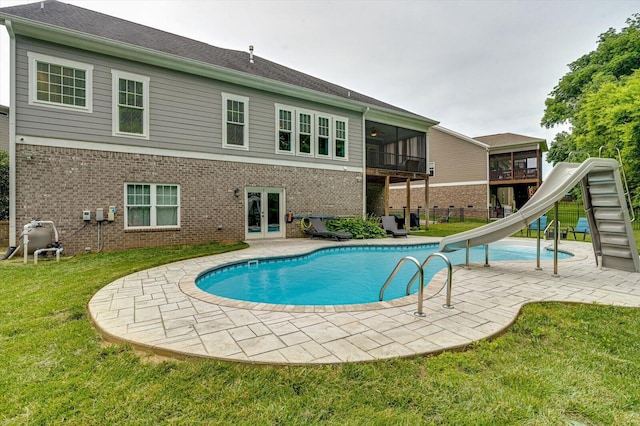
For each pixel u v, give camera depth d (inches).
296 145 450.9
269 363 92.0
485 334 114.7
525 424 68.9
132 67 327.3
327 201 482.9
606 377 87.4
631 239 225.0
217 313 137.0
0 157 383.9
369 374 86.8
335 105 488.1
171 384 82.1
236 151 397.4
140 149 332.2
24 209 276.8
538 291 177.2
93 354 98.7
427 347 103.3
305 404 74.9
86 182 303.7
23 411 71.5
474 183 877.2
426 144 610.5
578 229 438.9
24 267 233.3
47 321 126.0
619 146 585.0
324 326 121.8
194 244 360.2
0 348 101.7
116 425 67.5
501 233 237.9
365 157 529.3
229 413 71.5
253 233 416.8
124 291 172.2
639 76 572.7
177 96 354.9
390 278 160.9
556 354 101.0
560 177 244.2
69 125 295.7
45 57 284.5
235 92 396.2
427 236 493.7
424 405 74.7
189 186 362.9
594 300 159.6
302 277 266.2
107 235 313.7
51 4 359.6
